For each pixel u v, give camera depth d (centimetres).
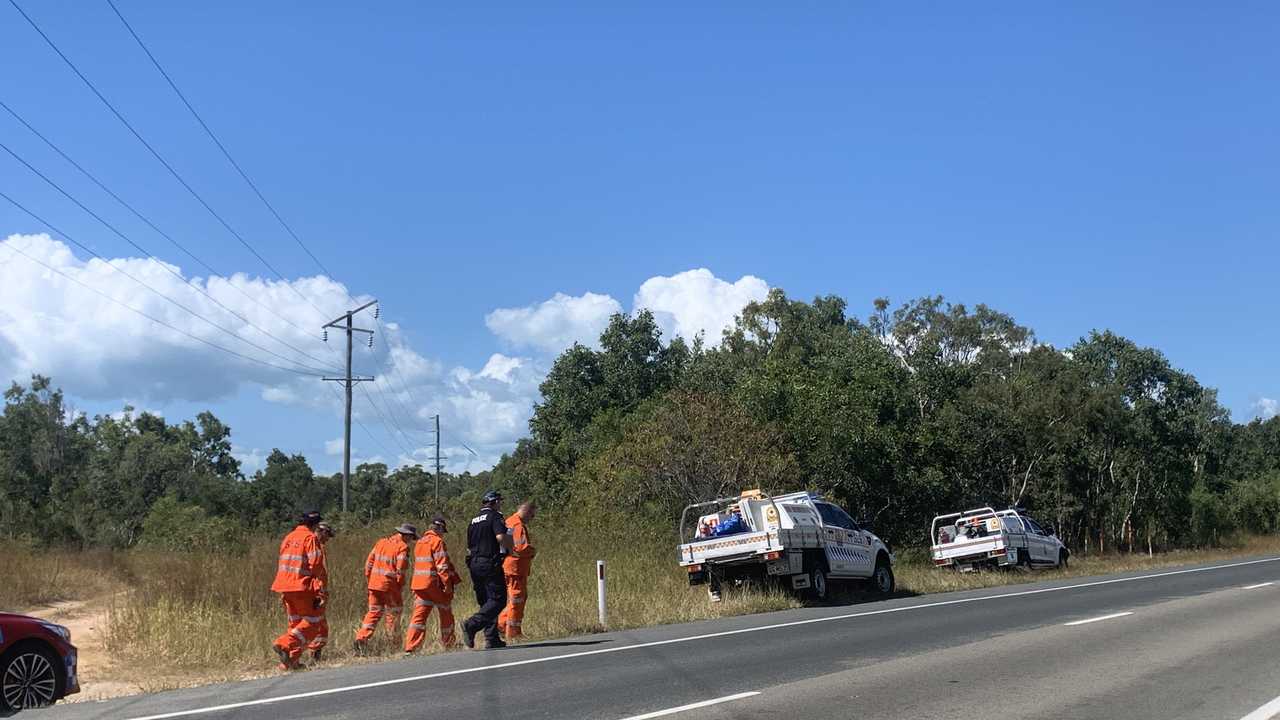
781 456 2555
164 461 6562
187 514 4212
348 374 3900
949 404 4016
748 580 1766
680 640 1174
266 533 3325
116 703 830
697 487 2397
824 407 2856
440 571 1198
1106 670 920
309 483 8581
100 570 2747
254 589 1631
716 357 4253
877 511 3044
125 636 1349
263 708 770
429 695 809
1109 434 4609
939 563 2547
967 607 1555
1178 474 4922
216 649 1226
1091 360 5416
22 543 3412
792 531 1730
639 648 1101
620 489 2431
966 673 905
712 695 796
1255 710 736
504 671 940
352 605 1605
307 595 1080
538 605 1553
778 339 4416
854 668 935
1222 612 1421
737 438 2422
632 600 1617
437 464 6812
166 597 1523
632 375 4522
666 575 1950
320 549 1104
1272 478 7038
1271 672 903
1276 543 5222
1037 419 4209
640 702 767
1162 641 1118
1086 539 4541
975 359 5806
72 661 975
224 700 820
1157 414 4903
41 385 6600
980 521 2536
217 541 2769
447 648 1209
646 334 4628
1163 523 4875
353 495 8456
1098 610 1474
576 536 2331
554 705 757
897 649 1067
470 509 2545
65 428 6656
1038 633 1197
